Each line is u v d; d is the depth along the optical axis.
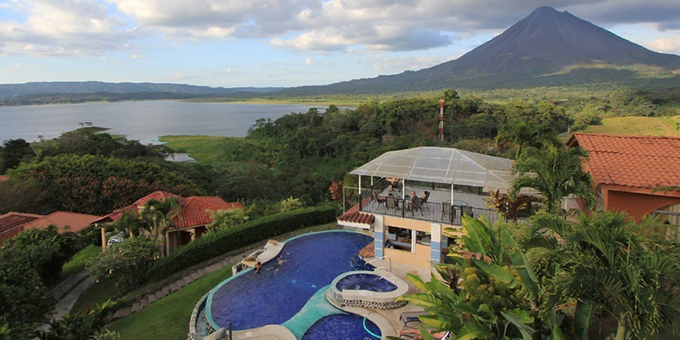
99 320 15.54
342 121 112.00
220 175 63.59
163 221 23.66
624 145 14.84
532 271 7.30
